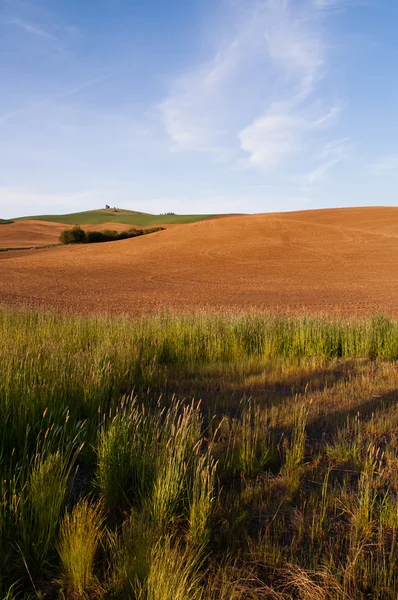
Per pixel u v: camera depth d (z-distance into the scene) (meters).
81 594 2.27
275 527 2.85
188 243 56.50
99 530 2.74
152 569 2.25
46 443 3.53
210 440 4.16
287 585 2.34
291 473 3.48
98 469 3.42
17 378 4.43
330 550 2.63
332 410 5.09
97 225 122.31
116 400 4.98
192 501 3.06
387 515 2.94
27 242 93.25
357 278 36.19
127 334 8.16
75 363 5.37
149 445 3.58
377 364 8.17
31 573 2.45
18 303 19.30
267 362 7.80
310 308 19.59
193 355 8.03
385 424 4.52
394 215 69.75
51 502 2.75
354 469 3.70
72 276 36.28
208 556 2.56
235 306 20.25
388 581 2.35
